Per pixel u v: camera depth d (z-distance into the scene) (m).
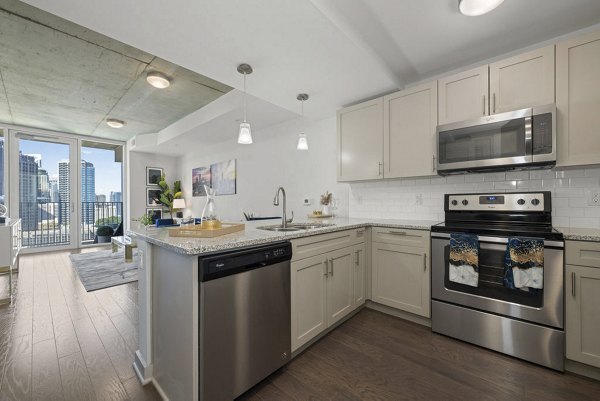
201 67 2.11
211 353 1.21
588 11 1.80
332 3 1.62
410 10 1.77
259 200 4.49
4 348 1.84
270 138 4.27
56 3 1.38
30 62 2.81
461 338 1.92
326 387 1.47
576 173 1.95
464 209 2.13
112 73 3.05
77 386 1.47
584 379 1.51
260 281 1.43
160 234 1.61
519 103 1.90
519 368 1.62
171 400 1.34
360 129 2.76
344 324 2.19
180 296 1.27
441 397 1.39
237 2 1.41
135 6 1.42
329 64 2.09
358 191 3.18
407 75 2.64
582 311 1.52
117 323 2.21
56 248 5.43
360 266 2.35
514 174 2.20
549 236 1.60
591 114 1.67
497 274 1.78
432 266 2.06
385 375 1.57
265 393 1.42
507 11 1.80
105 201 6.33
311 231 1.79
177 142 5.36
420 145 2.36
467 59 2.38
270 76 2.27
